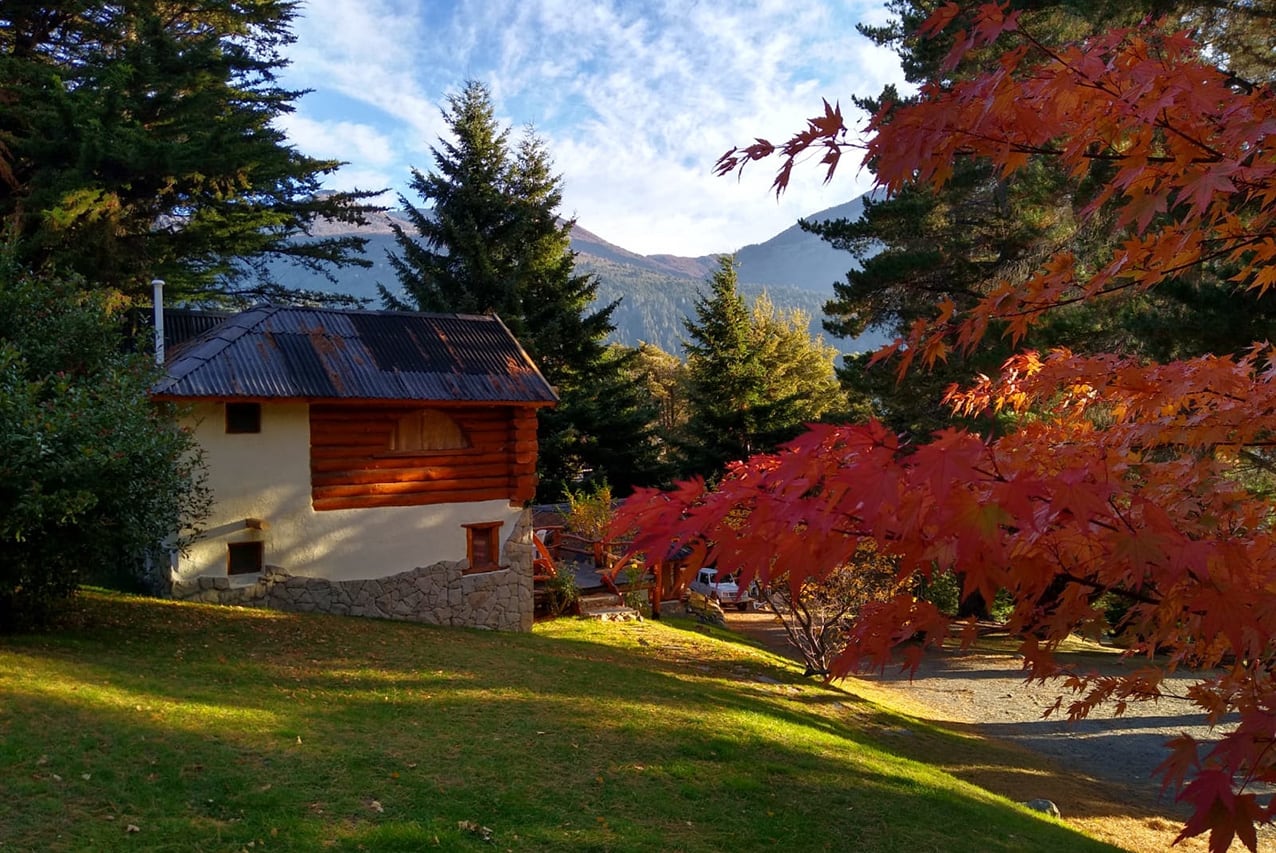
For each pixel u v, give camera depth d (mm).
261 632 9781
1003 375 3957
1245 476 5316
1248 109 2152
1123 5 10312
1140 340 11336
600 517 18312
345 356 11711
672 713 8828
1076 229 13516
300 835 4988
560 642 12352
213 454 10844
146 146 16109
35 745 5539
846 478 1682
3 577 7523
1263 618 1850
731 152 2684
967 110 2385
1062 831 8125
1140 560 1740
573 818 5852
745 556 1905
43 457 7277
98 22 19641
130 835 4723
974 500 1663
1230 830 1757
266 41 23656
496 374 12500
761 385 30453
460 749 6816
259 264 23234
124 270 17016
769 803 6801
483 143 27844
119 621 9352
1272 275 2928
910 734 11758
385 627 11109
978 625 2381
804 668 14617
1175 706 15820
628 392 29312
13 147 16734
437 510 12273
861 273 19641
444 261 27953
